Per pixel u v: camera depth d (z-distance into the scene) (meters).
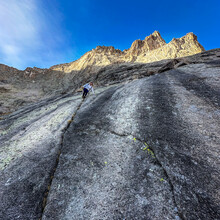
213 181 2.37
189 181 2.47
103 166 3.30
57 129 5.80
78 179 3.05
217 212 1.91
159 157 3.17
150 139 3.84
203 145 3.22
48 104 13.66
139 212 2.18
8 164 4.07
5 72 58.03
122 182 2.78
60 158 3.88
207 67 9.56
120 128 4.81
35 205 2.60
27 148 4.79
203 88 6.27
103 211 2.31
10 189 3.06
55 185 2.99
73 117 6.99
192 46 46.03
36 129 6.57
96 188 2.76
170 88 7.35
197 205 2.07
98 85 22.73
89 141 4.48
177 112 4.92
